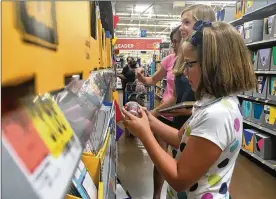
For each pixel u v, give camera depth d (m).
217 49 0.99
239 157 4.59
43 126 0.37
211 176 1.02
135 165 4.19
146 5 13.14
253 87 1.07
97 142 1.01
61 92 0.58
